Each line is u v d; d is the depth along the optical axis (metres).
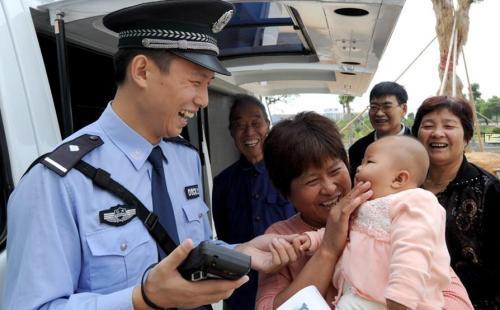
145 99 1.41
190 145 1.87
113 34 2.24
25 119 1.65
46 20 1.97
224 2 1.47
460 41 7.20
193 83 1.44
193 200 1.71
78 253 1.29
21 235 1.24
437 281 1.29
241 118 2.92
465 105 2.43
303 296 1.29
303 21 2.30
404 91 4.46
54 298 1.19
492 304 2.24
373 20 2.08
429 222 1.30
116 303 1.14
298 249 1.50
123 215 1.36
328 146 1.51
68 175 1.30
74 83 2.43
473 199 2.27
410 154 1.48
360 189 1.46
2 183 1.56
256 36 3.44
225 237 3.02
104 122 1.47
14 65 1.66
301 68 3.69
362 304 1.33
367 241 1.38
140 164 1.47
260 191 2.84
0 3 1.68
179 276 1.10
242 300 2.76
